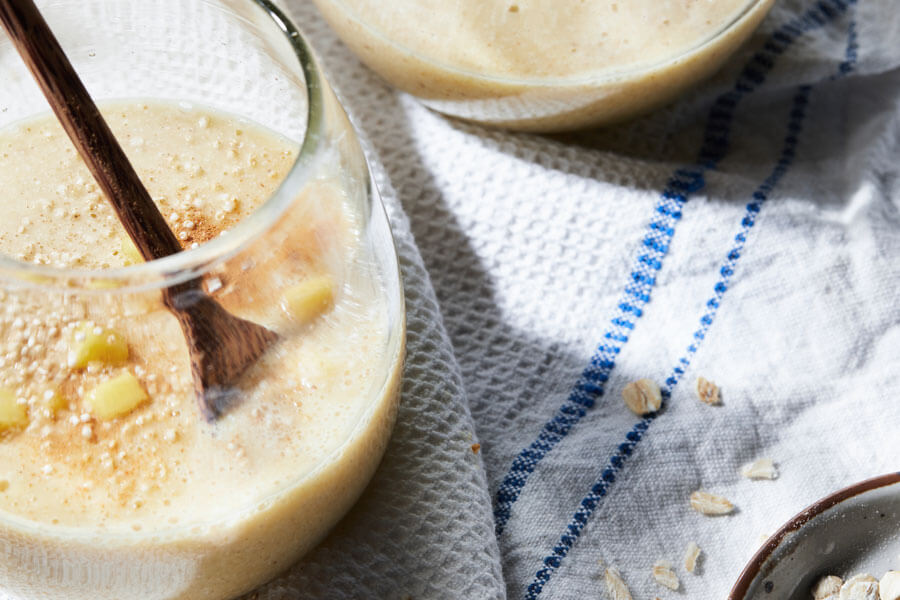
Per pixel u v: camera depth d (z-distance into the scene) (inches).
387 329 18.8
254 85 19.6
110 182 17.8
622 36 21.6
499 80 21.8
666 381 21.9
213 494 18.2
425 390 20.5
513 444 21.4
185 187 19.5
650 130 23.6
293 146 19.7
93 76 20.2
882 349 21.9
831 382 21.8
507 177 22.5
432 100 22.5
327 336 18.4
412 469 20.1
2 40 19.2
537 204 22.5
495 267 22.4
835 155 23.6
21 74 19.6
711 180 22.8
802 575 19.9
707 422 21.5
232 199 19.5
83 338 17.7
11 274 17.3
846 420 21.5
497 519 20.9
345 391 18.5
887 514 20.0
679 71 22.0
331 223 18.2
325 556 19.9
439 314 21.1
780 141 23.8
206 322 17.7
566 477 21.1
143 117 19.9
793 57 24.0
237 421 18.1
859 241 22.5
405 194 22.6
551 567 20.7
